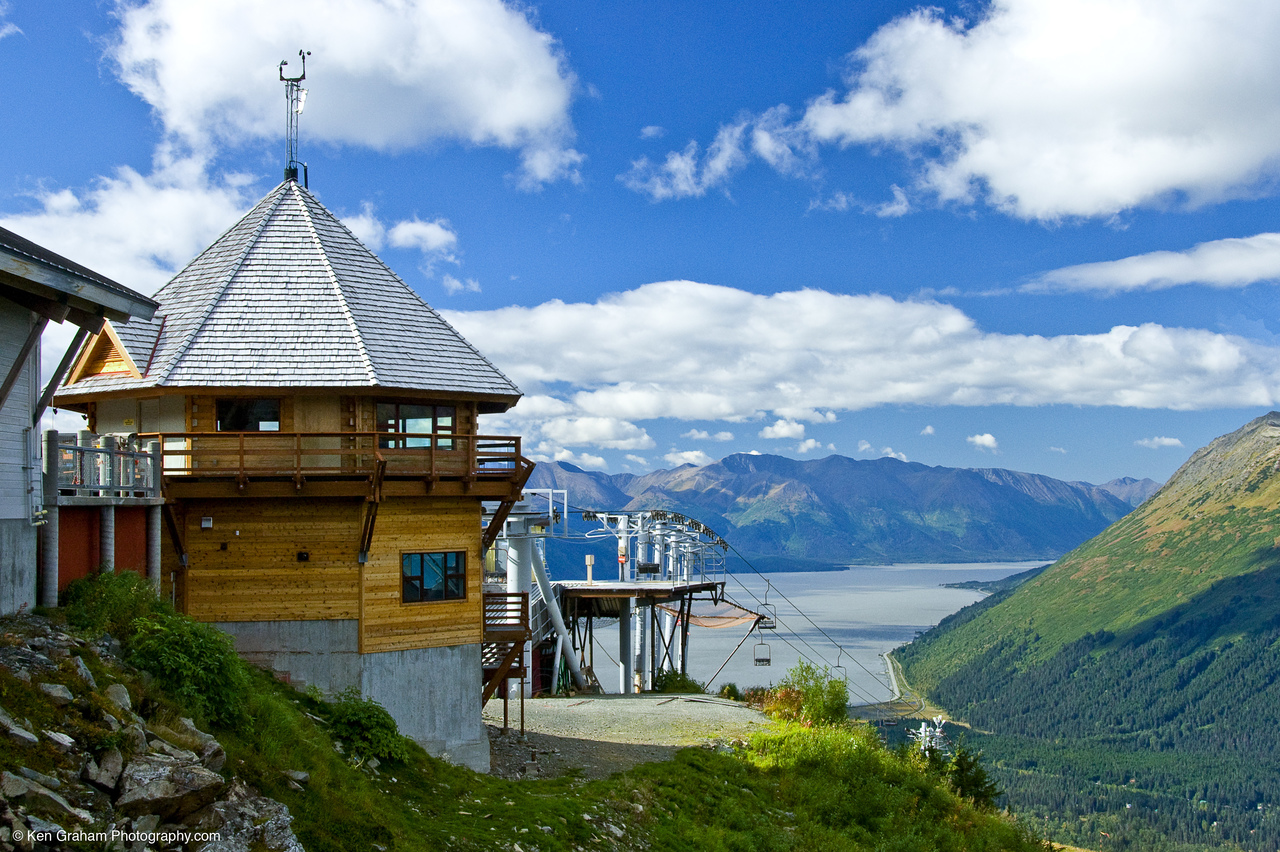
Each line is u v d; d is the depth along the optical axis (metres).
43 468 19.27
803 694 44.53
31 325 19.31
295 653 26.59
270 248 30.88
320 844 16.02
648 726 37.91
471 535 29.09
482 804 22.84
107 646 17.33
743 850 25.88
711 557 84.06
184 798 13.80
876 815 32.19
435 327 30.77
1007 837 36.22
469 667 28.59
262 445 27.33
